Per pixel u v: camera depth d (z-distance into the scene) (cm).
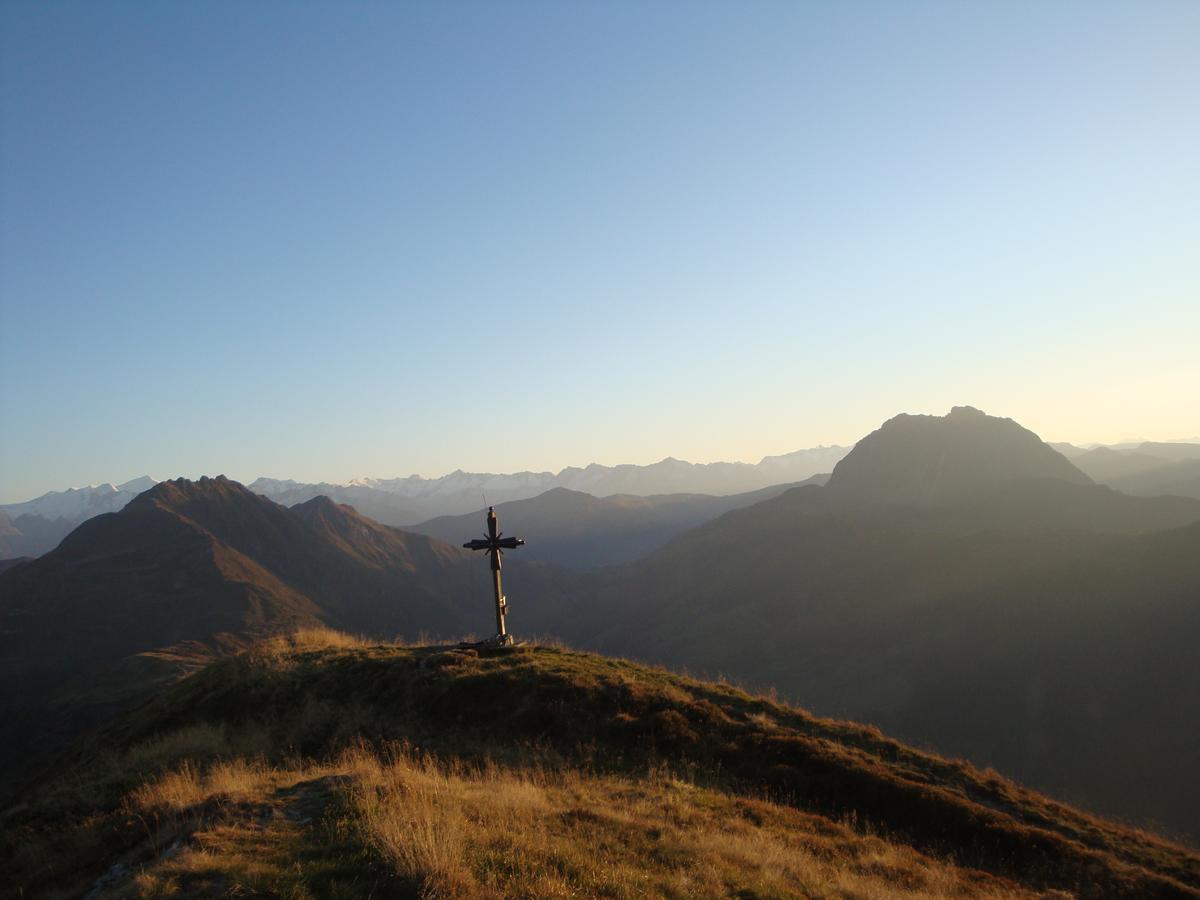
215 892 681
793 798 1408
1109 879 1185
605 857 834
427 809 851
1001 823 1319
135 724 2242
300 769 1438
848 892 904
